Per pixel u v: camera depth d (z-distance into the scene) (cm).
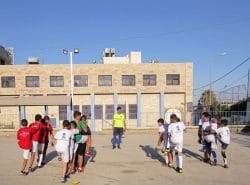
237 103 4306
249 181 1034
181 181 1038
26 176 1130
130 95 4559
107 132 2823
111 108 4547
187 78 4534
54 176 1127
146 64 4541
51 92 4512
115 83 4525
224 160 1250
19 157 1545
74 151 1167
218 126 1324
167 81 4553
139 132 2800
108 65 4534
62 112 4491
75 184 1011
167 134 1286
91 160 1419
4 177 1117
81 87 4525
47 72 4525
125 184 1013
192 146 1883
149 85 4553
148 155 1560
